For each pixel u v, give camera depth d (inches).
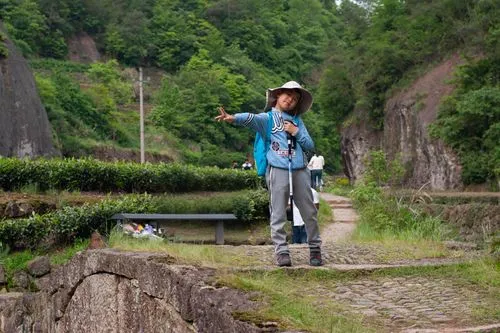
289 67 3462.1
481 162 1359.5
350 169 2124.8
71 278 278.7
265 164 284.8
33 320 318.7
